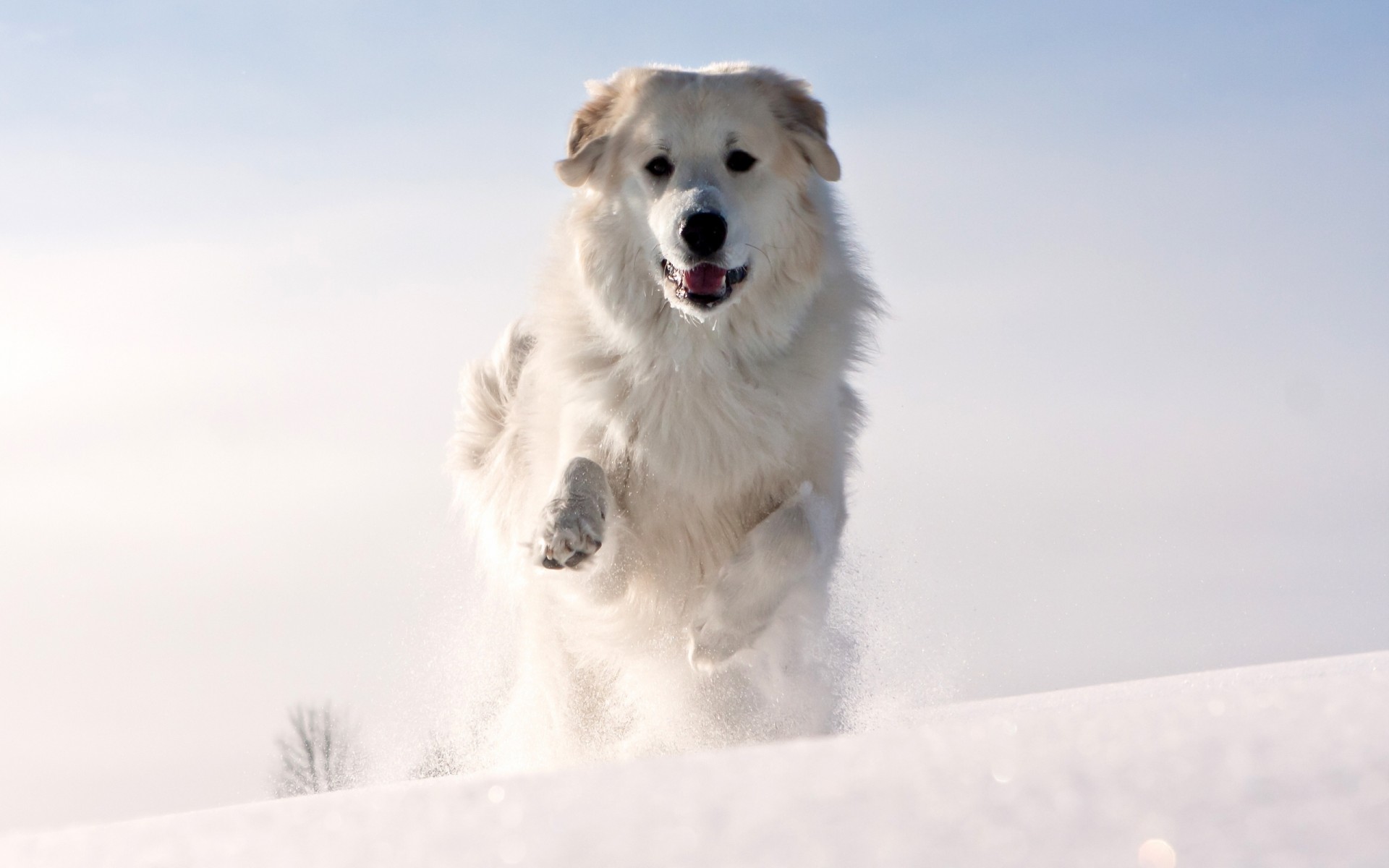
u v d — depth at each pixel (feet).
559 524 12.84
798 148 14.53
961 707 16.37
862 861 2.99
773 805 3.65
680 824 3.56
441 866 3.43
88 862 4.14
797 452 13.92
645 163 14.10
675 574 14.03
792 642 13.62
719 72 14.98
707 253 13.06
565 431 14.42
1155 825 3.02
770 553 12.63
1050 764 3.83
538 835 3.63
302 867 3.65
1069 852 2.89
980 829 3.15
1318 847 2.74
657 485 13.84
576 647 14.87
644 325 13.91
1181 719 4.41
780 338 13.94
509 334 17.79
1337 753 3.54
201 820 4.63
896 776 3.91
